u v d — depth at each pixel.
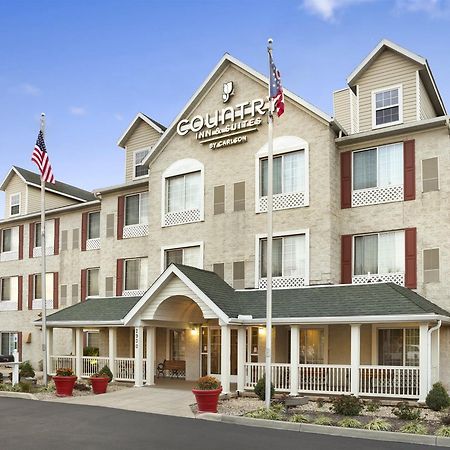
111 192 30.11
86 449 11.57
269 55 17.58
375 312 17.78
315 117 22.44
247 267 23.48
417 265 20.52
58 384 20.17
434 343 18.36
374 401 17.48
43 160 24.58
